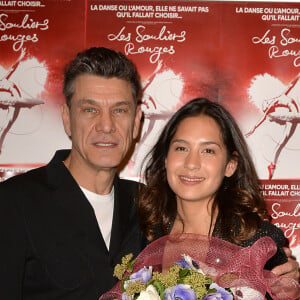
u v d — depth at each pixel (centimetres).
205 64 267
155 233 185
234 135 179
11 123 267
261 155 267
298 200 268
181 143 172
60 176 182
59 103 268
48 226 174
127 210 194
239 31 267
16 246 169
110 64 176
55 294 170
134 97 183
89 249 175
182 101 267
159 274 121
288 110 267
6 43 267
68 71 183
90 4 267
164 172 191
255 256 130
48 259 171
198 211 176
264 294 127
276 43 268
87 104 175
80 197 180
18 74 267
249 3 267
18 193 175
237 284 125
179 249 136
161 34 267
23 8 267
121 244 183
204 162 169
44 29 267
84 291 171
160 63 267
